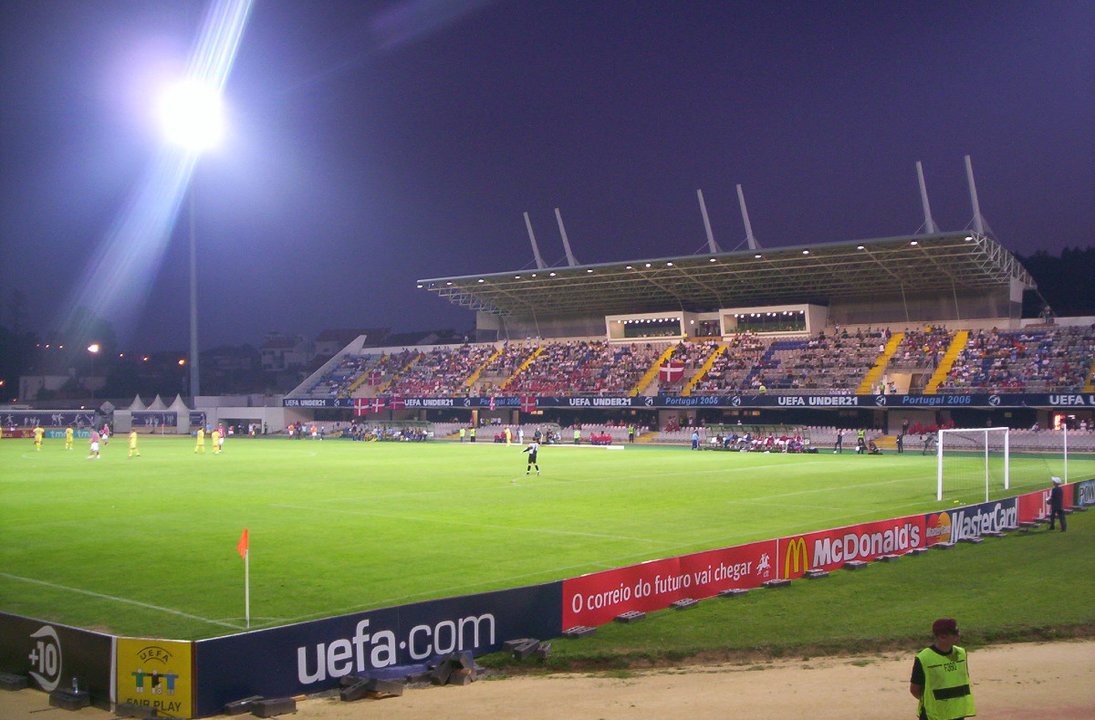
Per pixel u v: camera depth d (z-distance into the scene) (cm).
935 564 2350
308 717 1198
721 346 9194
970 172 7438
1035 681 1354
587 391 9275
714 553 1947
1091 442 6794
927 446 6981
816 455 6856
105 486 4191
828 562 2239
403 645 1405
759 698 1266
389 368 11144
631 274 8906
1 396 14738
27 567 2209
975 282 8262
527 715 1191
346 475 4841
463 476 4784
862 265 8094
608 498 3706
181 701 1198
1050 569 2280
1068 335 7700
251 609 1778
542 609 1598
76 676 1286
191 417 10831
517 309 10712
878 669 1441
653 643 1582
